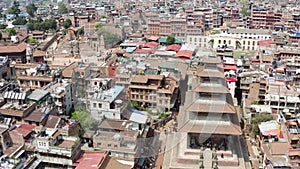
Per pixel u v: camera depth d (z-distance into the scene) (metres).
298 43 116.31
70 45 105.75
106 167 38.47
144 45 52.03
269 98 66.00
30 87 68.75
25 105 55.19
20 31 144.62
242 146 55.38
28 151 45.34
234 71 76.06
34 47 111.44
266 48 105.06
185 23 85.69
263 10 169.75
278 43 114.69
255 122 58.91
